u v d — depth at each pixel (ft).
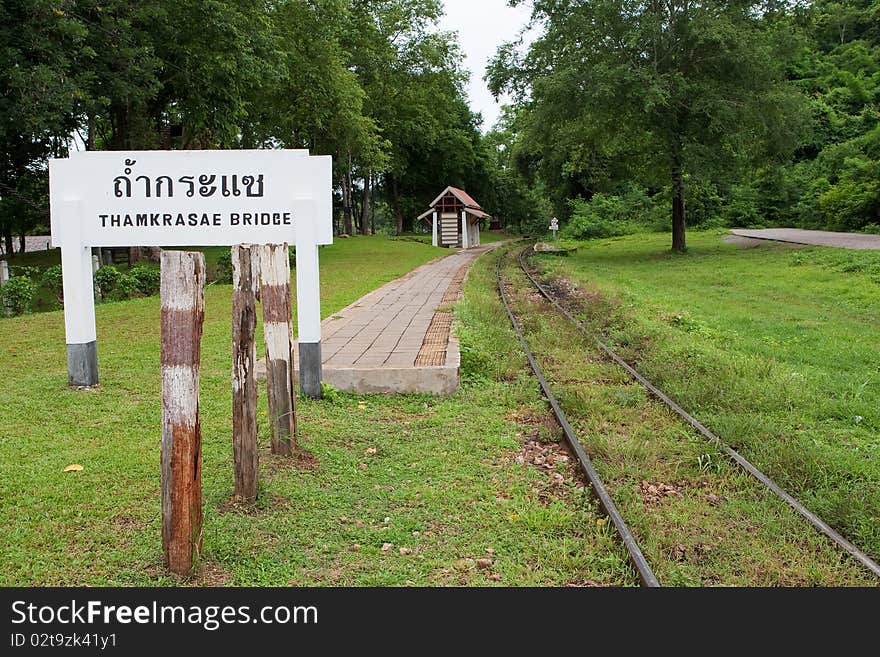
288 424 17.20
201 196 22.91
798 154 175.22
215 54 75.36
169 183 22.97
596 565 12.49
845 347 32.96
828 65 196.13
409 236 185.98
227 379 25.40
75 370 24.02
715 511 15.21
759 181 157.58
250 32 80.74
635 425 21.22
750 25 88.38
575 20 87.66
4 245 146.20
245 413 14.21
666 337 35.53
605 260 96.48
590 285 62.13
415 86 162.50
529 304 51.90
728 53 82.43
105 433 19.02
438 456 18.13
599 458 18.25
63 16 58.08
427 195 213.87
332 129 124.26
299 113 118.73
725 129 84.79
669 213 168.66
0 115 56.90
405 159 180.04
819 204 143.33
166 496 11.71
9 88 57.77
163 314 11.46
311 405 22.34
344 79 118.42
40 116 56.65
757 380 26.27
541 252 120.78
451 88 170.19
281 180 22.86
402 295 55.21
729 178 96.17
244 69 77.87
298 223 22.62
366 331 35.29
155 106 87.86
